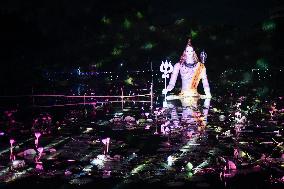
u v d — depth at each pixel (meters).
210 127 5.95
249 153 4.29
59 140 5.30
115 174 3.58
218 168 3.69
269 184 3.22
